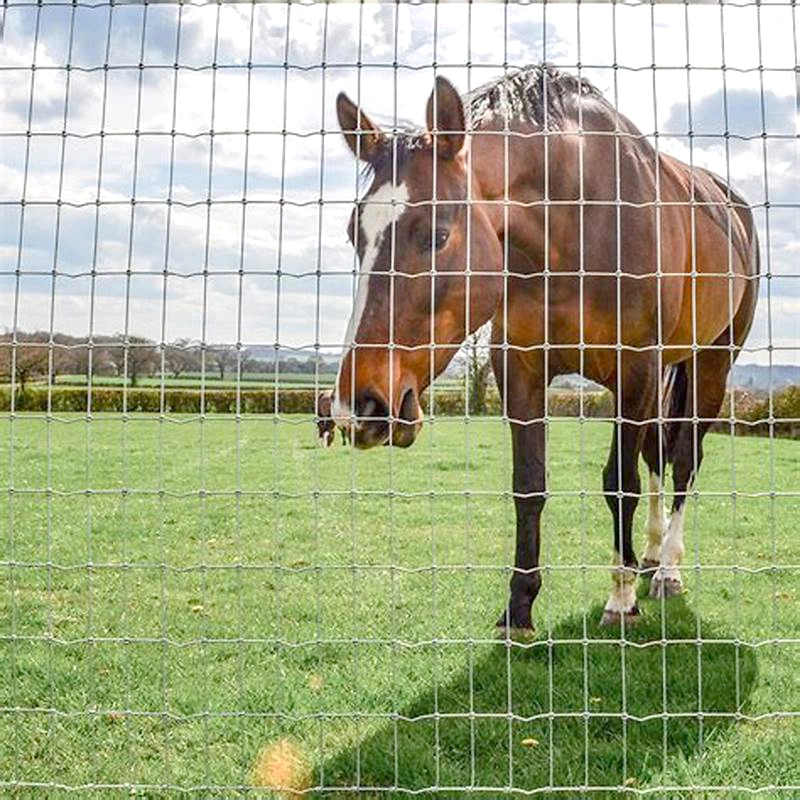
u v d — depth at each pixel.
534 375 4.78
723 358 6.31
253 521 8.88
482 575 6.27
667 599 5.52
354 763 3.11
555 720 3.47
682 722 3.38
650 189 4.71
